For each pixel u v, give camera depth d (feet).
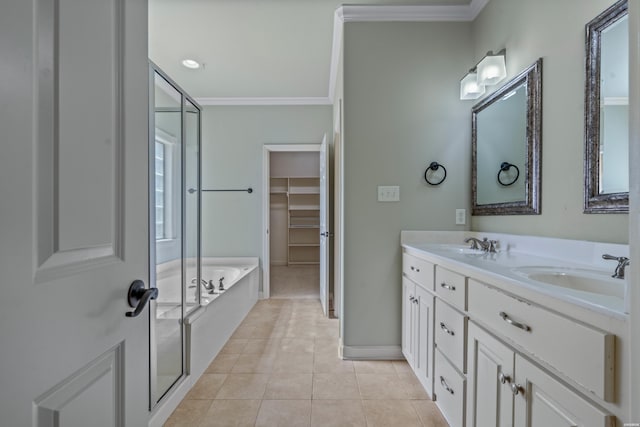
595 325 2.29
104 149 2.06
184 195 6.97
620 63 3.75
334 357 7.64
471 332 4.12
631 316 1.83
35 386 1.54
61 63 1.70
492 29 6.59
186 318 6.40
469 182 7.51
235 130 12.89
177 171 6.90
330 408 5.62
